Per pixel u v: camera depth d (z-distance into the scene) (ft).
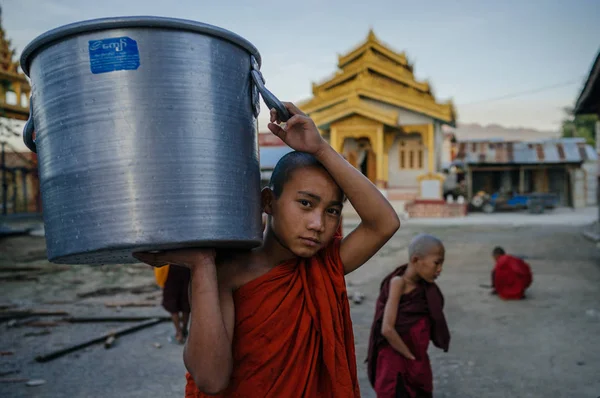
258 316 5.08
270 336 5.06
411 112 100.32
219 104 4.35
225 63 4.42
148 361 18.20
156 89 4.09
